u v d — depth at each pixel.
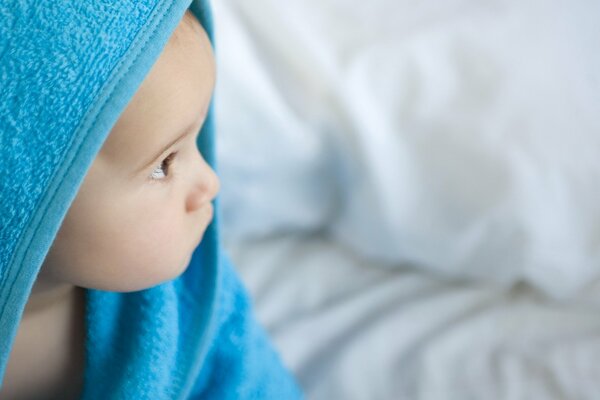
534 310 0.97
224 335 0.75
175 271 0.62
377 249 1.00
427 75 0.95
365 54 0.96
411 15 1.00
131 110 0.56
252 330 0.77
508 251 0.94
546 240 0.92
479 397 0.90
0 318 0.59
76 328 0.68
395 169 0.94
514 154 0.91
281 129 0.94
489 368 0.92
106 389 0.68
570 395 0.90
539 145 0.91
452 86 0.95
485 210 0.92
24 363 0.68
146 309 0.68
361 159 0.94
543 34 0.96
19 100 0.54
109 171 0.57
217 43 0.94
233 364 0.74
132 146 0.57
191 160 0.61
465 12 0.99
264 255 1.04
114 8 0.55
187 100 0.58
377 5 1.01
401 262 1.02
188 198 0.61
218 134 0.93
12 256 0.57
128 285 0.61
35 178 0.55
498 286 0.99
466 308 0.98
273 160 0.95
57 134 0.55
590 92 0.93
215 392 0.74
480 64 0.95
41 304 0.65
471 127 0.92
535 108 0.92
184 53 0.58
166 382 0.69
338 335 0.96
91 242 0.59
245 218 1.01
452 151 0.93
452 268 0.98
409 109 0.94
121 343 0.68
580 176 0.91
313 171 0.96
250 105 0.93
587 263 0.93
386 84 0.95
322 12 1.00
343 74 0.95
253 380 0.75
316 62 0.95
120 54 0.55
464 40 0.97
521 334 0.95
